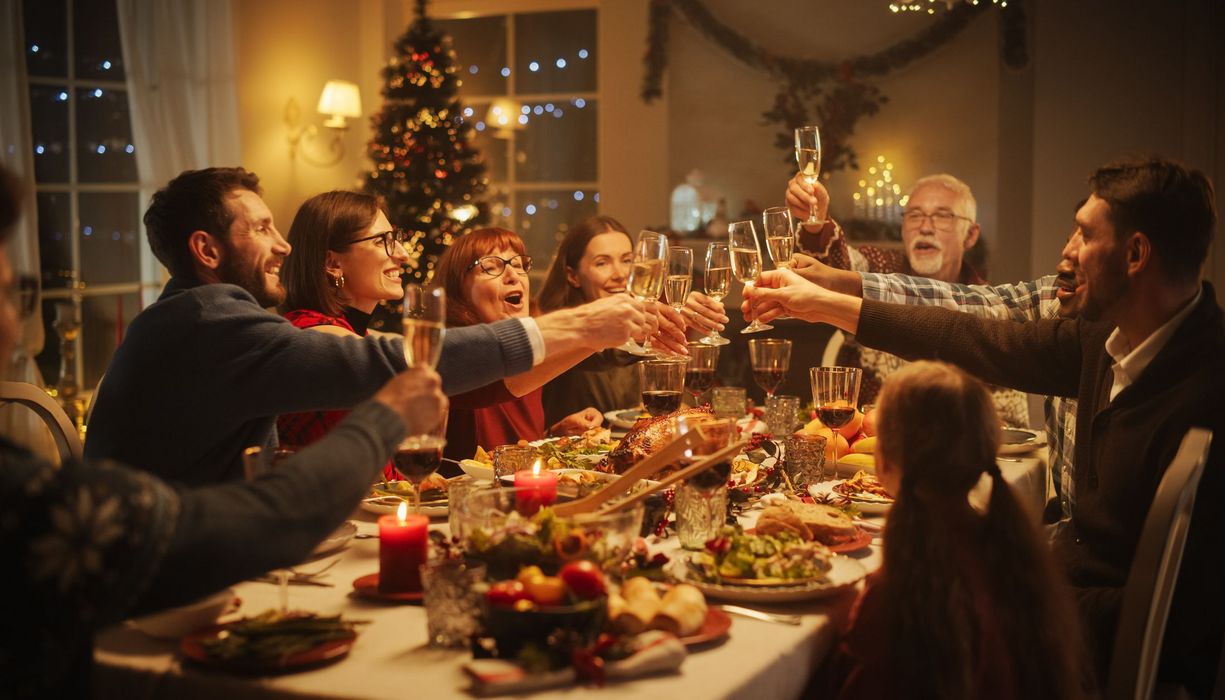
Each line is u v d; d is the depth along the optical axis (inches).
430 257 217.2
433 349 52.2
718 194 244.5
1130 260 73.7
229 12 221.3
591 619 47.9
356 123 262.8
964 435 58.0
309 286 96.0
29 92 187.0
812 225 120.2
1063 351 85.2
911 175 231.9
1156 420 72.4
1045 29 222.4
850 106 233.3
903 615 55.7
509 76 259.0
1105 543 73.6
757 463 91.6
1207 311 74.1
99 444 72.2
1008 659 56.5
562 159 256.8
